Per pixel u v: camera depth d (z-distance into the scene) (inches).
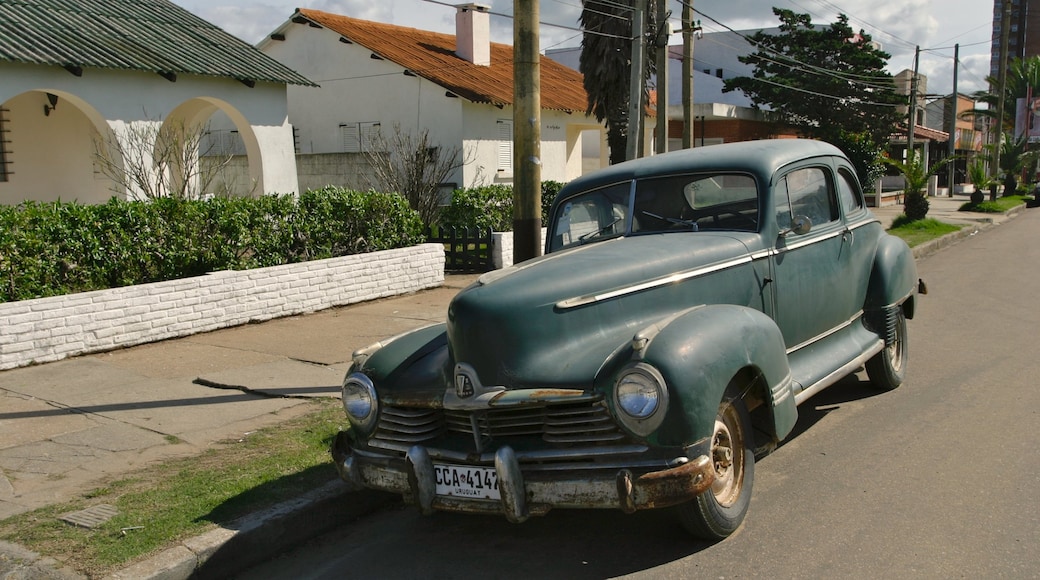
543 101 967.0
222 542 178.2
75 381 309.1
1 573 164.6
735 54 1662.2
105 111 553.9
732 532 181.2
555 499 164.1
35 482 212.8
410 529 201.0
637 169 236.1
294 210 458.6
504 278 182.7
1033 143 1851.6
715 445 175.6
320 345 365.7
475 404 168.2
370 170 844.0
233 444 238.7
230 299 404.5
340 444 191.5
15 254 341.4
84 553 172.6
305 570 181.3
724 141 1378.0
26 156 630.5
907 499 196.2
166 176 605.6
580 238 237.5
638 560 175.0
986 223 978.7
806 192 242.8
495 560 180.5
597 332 178.5
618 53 806.5
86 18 618.8
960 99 2373.3
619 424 160.7
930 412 261.6
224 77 617.3
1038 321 395.5
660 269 191.8
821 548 173.9
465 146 871.1
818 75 1387.8
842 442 238.8
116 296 357.7
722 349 169.9
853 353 252.2
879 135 1416.1
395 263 496.1
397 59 893.8
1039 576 158.2
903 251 285.7
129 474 217.0
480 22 1007.0
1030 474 207.5
